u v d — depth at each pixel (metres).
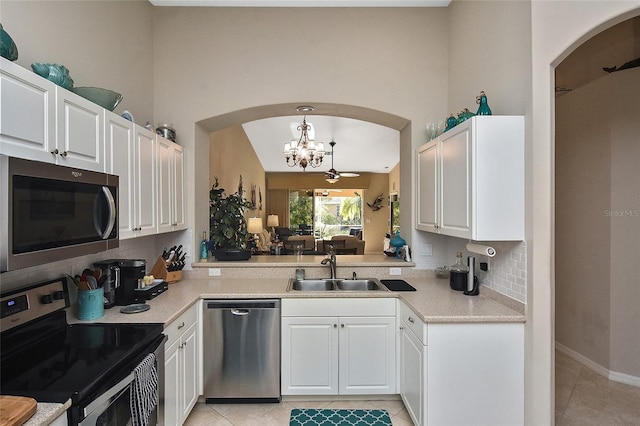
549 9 1.93
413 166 3.16
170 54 3.12
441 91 3.17
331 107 3.26
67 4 2.02
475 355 2.04
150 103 3.06
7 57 1.33
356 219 12.56
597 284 3.06
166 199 2.66
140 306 2.17
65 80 1.63
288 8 3.16
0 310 1.50
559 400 2.59
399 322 2.58
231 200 3.62
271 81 3.13
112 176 1.79
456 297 2.46
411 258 3.21
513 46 2.20
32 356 1.50
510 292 2.21
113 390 1.36
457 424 2.05
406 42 3.18
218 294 2.54
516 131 2.08
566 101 3.36
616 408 2.48
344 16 3.17
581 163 3.21
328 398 2.67
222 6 3.13
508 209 2.07
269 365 2.57
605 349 2.98
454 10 3.03
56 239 1.39
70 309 2.03
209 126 3.36
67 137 1.58
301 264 3.14
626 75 2.87
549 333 1.97
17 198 1.19
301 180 10.97
